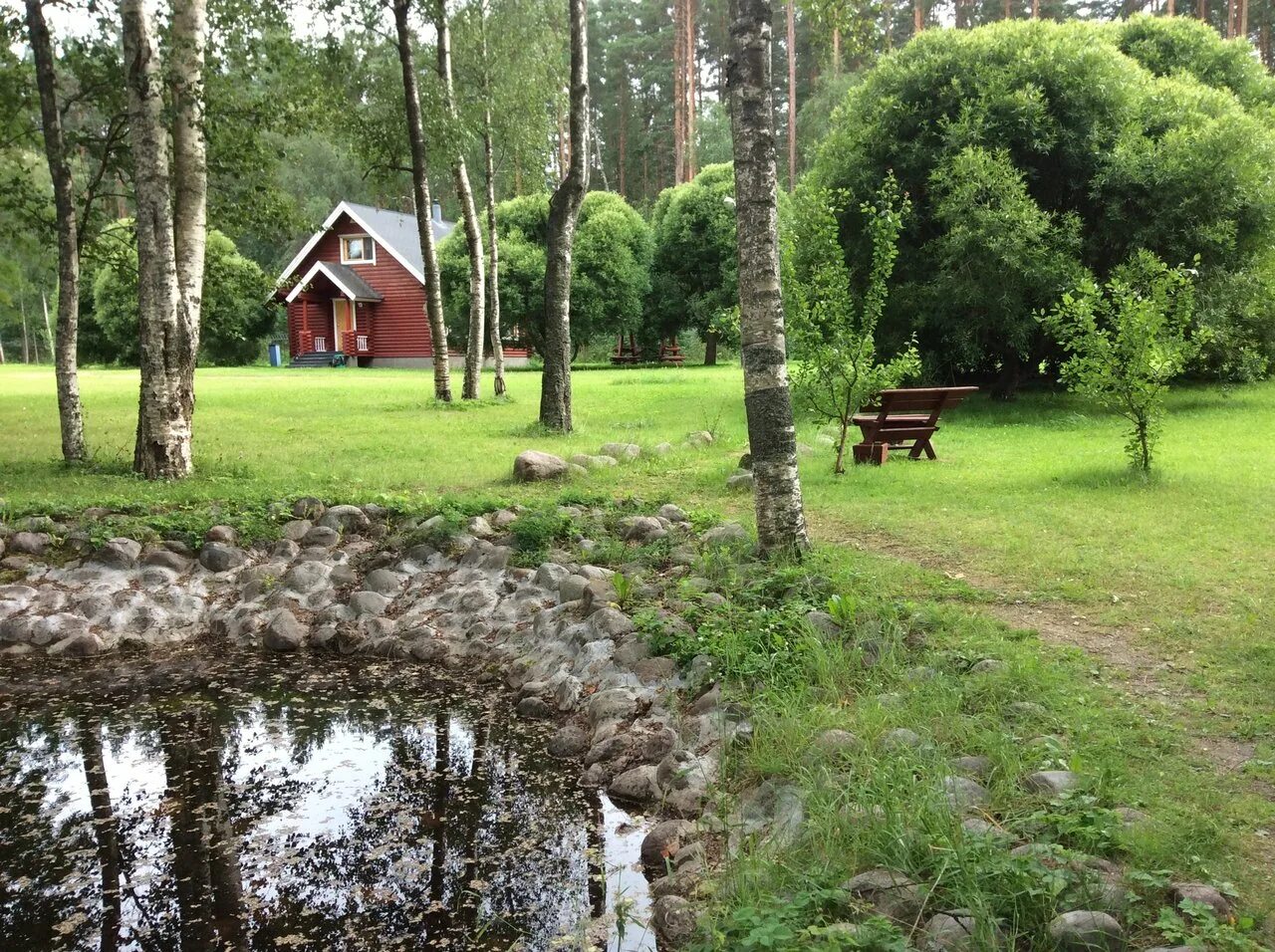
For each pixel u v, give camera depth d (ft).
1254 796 12.42
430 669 23.31
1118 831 11.21
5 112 41.47
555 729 19.27
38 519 28.71
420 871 14.39
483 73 68.03
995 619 19.06
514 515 29.01
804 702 15.85
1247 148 51.19
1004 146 53.93
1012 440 43.80
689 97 150.20
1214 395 57.21
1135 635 18.31
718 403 65.05
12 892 14.11
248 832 15.81
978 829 11.53
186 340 36.96
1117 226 53.93
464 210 69.15
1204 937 9.47
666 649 19.49
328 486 34.22
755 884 11.46
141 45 35.22
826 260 35.73
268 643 25.22
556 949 12.26
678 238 135.33
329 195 198.70
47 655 24.71
